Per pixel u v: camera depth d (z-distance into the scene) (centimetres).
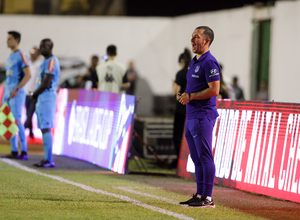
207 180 1600
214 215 1485
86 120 2780
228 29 5050
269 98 4466
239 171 2000
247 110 2014
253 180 1920
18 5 5944
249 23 4750
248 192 1970
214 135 2170
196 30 1588
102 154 2578
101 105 2656
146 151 2919
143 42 6006
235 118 2072
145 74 6034
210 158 1603
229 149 2072
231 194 1905
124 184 2050
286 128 1820
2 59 5478
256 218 1470
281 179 1800
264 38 4716
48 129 2522
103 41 5866
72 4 6144
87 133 2755
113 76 2861
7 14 5859
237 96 4184
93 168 2536
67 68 5638
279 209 1633
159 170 2658
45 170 2388
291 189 1755
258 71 4741
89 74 4100
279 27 4359
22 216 1403
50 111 2489
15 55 2719
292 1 4194
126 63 5984
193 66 1605
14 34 2723
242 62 4866
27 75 2706
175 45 6006
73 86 5625
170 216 1446
